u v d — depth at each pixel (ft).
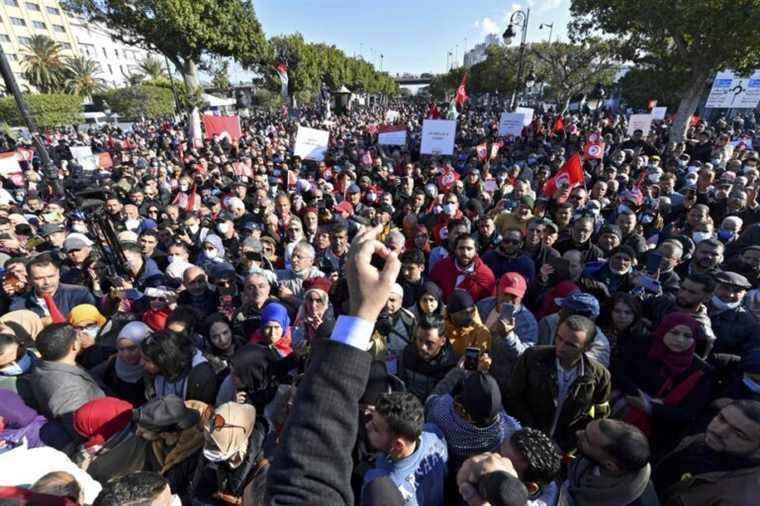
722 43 41.19
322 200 24.38
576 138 49.16
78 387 7.91
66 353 8.06
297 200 23.72
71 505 4.34
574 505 6.39
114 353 10.61
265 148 50.37
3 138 77.41
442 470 6.31
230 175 35.14
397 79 342.03
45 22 198.80
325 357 2.90
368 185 28.43
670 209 21.63
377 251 3.14
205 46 84.28
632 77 83.66
